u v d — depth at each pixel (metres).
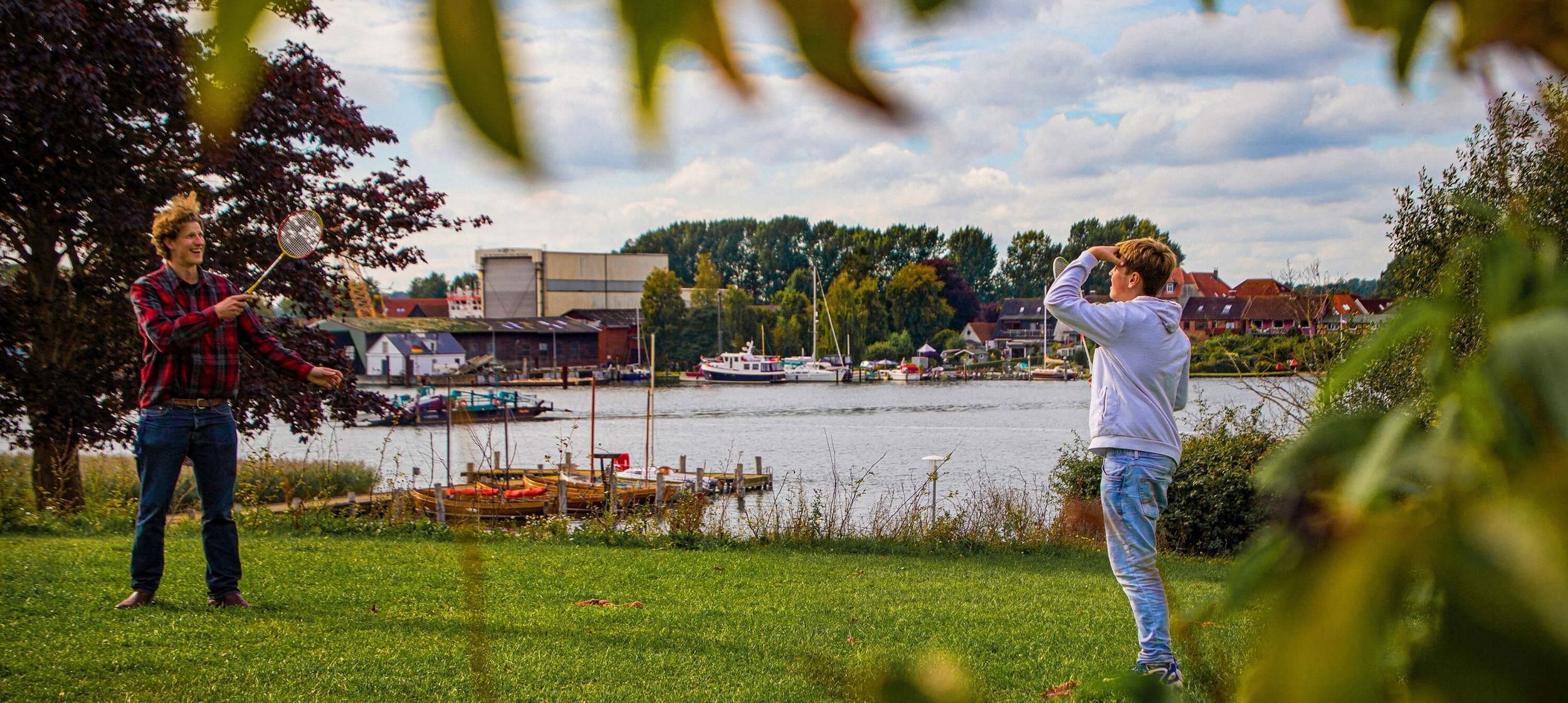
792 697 4.48
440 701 4.40
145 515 5.98
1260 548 0.33
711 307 99.12
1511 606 0.26
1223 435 11.80
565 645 5.49
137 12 10.45
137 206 12.68
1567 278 0.33
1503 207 0.35
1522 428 0.30
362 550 9.43
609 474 26.42
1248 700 0.33
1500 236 0.34
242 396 14.86
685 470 30.77
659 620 6.34
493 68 0.23
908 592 7.95
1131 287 4.67
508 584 7.68
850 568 9.78
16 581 6.69
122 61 10.48
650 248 123.44
